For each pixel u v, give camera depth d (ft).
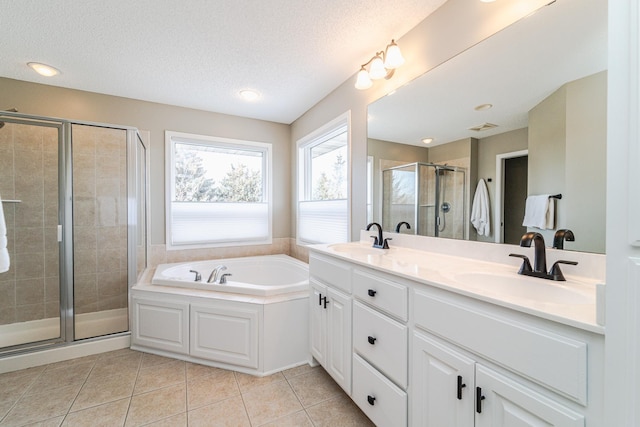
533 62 3.87
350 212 7.66
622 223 1.87
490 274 3.84
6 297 7.45
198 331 6.70
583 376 2.11
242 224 10.87
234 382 5.97
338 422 4.87
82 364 6.63
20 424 4.74
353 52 6.42
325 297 5.83
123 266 8.54
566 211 3.56
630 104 1.82
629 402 1.82
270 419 4.92
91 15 5.12
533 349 2.41
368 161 6.99
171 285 7.38
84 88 8.20
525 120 3.99
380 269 4.22
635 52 1.79
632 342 1.81
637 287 1.79
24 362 6.42
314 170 10.25
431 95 5.31
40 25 5.39
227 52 6.39
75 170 7.90
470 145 4.71
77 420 4.84
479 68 4.51
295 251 11.24
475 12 4.54
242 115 10.58
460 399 3.04
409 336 3.73
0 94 7.48
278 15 5.17
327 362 5.75
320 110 9.16
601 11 3.27
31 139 7.46
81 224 8.07
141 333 7.27
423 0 4.88
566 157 3.56
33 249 7.59
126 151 8.31
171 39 5.88
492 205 4.42
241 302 6.37
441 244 5.25
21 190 7.48
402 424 3.78
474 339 2.90
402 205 6.08
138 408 5.15
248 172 11.10
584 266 3.38
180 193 9.96
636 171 1.80
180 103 9.40
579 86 3.43
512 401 2.56
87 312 8.25
